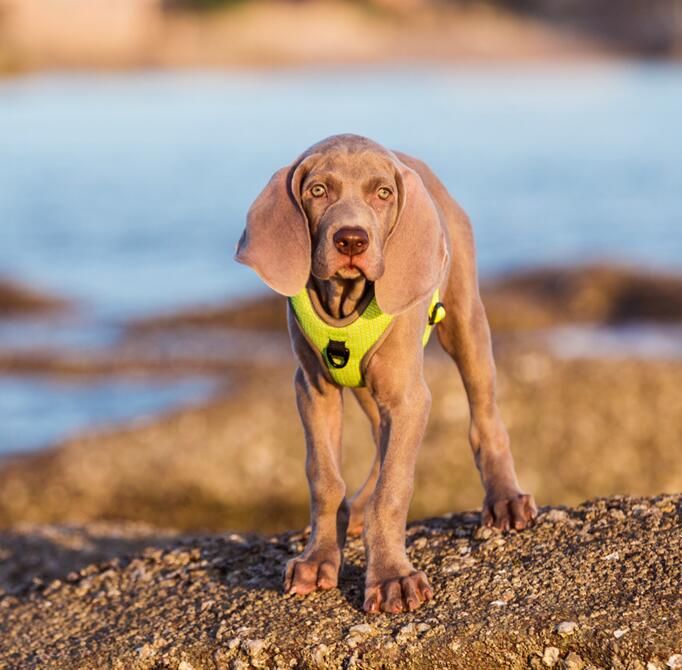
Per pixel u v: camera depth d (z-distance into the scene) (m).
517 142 55.12
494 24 130.00
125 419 15.73
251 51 116.69
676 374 14.97
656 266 24.56
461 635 5.66
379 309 5.70
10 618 7.06
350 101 78.56
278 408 14.87
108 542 9.66
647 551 6.00
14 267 29.98
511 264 28.23
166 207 39.53
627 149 51.75
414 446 5.86
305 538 7.06
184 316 23.14
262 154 52.88
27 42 107.88
